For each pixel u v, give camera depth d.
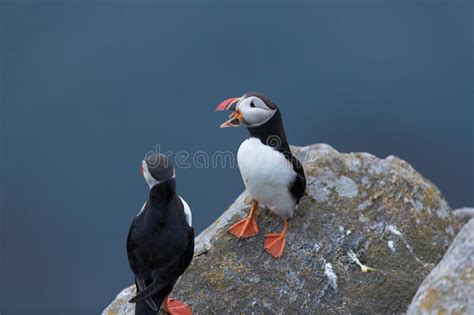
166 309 6.55
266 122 7.12
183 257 6.20
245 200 8.08
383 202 7.83
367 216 7.67
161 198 6.14
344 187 7.94
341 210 7.71
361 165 8.21
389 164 8.30
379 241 7.45
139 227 6.25
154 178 6.11
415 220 7.71
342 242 7.39
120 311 7.07
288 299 6.88
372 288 6.96
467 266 5.29
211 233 7.67
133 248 6.26
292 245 7.34
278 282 6.99
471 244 5.37
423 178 8.44
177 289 6.89
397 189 7.97
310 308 6.82
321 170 8.09
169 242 6.11
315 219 7.60
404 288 6.93
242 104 7.16
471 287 5.16
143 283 6.16
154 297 6.21
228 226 7.64
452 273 5.35
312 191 7.88
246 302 6.81
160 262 6.11
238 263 7.16
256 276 7.04
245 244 7.38
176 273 6.18
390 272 7.12
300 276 7.05
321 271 7.10
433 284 5.42
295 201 7.33
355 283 7.02
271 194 7.21
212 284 6.95
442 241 7.62
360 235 7.47
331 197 7.84
